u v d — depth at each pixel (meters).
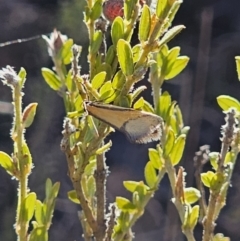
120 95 0.22
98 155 0.24
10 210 0.91
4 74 0.23
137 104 0.22
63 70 0.27
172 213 0.72
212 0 1.13
